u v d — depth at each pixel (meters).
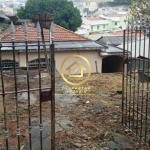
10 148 3.97
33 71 9.85
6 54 11.95
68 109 5.87
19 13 34.25
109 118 5.43
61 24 34.12
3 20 5.42
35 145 4.11
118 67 19.55
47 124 4.88
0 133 4.46
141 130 4.48
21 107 5.79
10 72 9.41
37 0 34.56
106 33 43.97
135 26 4.55
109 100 6.66
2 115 5.27
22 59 15.11
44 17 6.63
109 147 4.25
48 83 7.78
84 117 5.43
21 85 7.59
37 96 6.61
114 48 20.27
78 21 35.16
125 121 5.08
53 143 3.60
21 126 4.76
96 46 17.86
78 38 19.17
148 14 9.90
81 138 4.49
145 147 4.29
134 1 10.90
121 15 61.03
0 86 7.38
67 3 35.03
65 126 4.91
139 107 5.79
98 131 4.78
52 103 3.43
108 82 8.95
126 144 4.37
